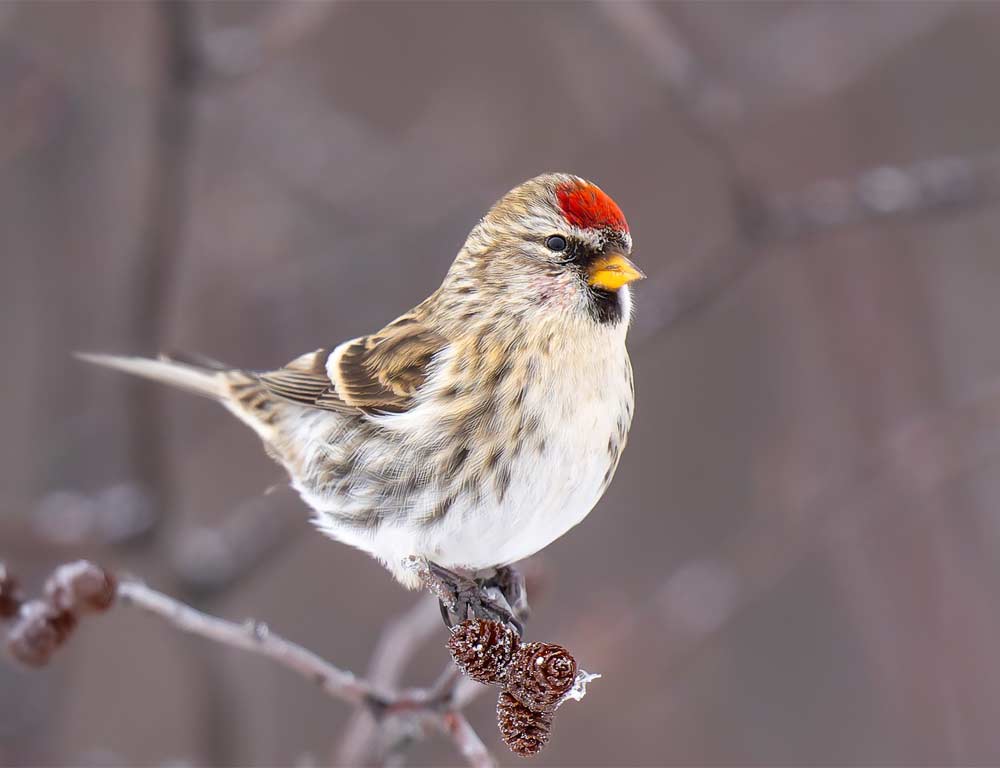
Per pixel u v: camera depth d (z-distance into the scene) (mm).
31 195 12609
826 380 13156
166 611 6156
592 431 6684
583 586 13695
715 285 10492
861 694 13219
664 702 13539
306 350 12766
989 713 11930
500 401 6660
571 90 13727
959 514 12516
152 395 9914
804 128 13281
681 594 12062
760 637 13742
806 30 13094
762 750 13266
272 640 6297
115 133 12516
